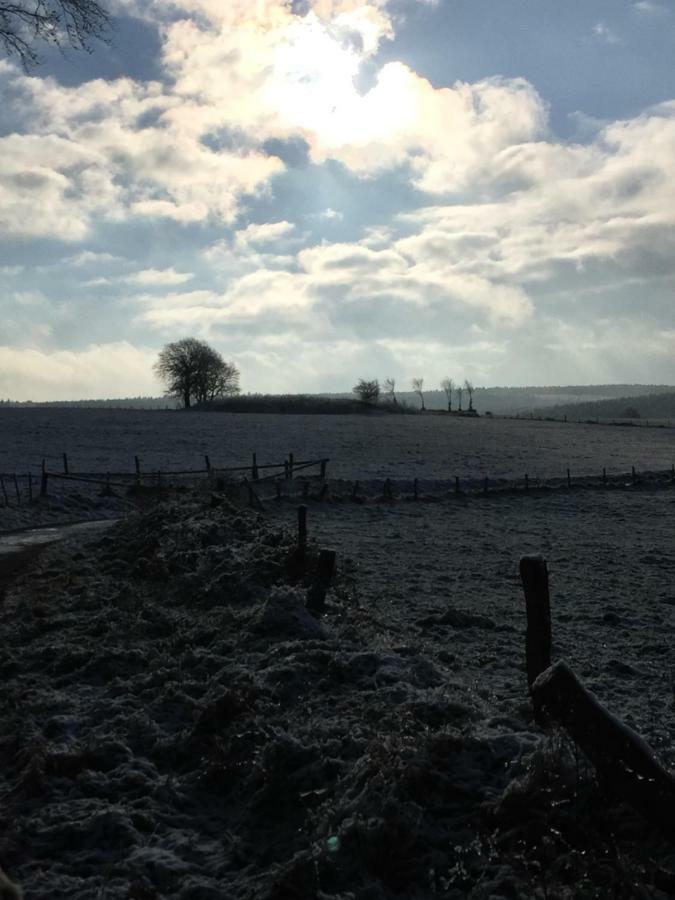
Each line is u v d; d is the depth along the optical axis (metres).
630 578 22.95
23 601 16.36
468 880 5.73
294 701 9.14
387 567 22.84
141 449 67.25
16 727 9.31
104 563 20.17
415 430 95.75
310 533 28.94
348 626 11.95
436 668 10.11
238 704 8.76
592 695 5.97
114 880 6.22
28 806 7.46
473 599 18.94
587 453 73.62
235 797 7.50
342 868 5.95
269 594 13.68
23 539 27.11
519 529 33.12
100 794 7.66
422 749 6.91
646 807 5.57
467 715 8.12
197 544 19.11
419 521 34.44
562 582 21.94
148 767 8.14
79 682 10.95
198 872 6.38
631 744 5.71
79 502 37.53
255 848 6.64
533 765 6.30
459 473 55.34
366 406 143.88
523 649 13.77
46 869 6.48
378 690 9.00
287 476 43.97
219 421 104.25
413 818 6.21
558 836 5.82
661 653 14.59
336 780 7.08
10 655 12.27
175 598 15.52
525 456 69.00
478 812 6.29
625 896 5.25
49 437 76.75
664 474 54.12
